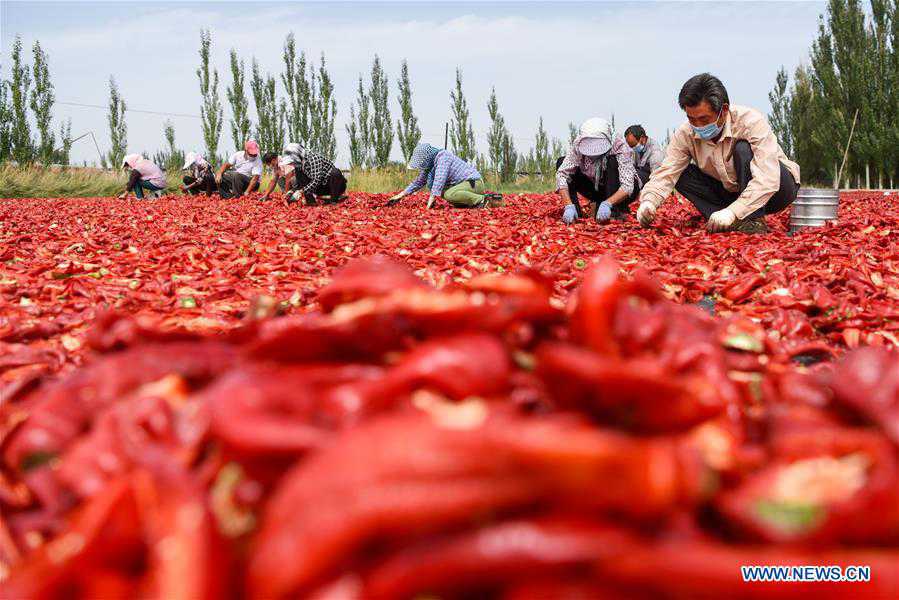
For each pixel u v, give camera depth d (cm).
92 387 164
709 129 824
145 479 119
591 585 95
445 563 95
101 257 656
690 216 1114
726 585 94
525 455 100
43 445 151
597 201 1144
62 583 110
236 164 2036
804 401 165
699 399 130
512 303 169
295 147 1639
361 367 158
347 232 892
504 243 780
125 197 2061
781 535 108
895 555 103
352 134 3294
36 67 2777
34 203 1775
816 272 511
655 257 643
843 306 376
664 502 99
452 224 1025
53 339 318
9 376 247
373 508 98
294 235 867
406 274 195
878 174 2952
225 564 107
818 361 303
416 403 137
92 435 145
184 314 351
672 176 902
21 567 117
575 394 133
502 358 144
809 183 3384
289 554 99
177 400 161
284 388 136
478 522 101
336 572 99
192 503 111
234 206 1569
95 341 194
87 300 427
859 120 2942
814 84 3131
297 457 118
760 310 400
